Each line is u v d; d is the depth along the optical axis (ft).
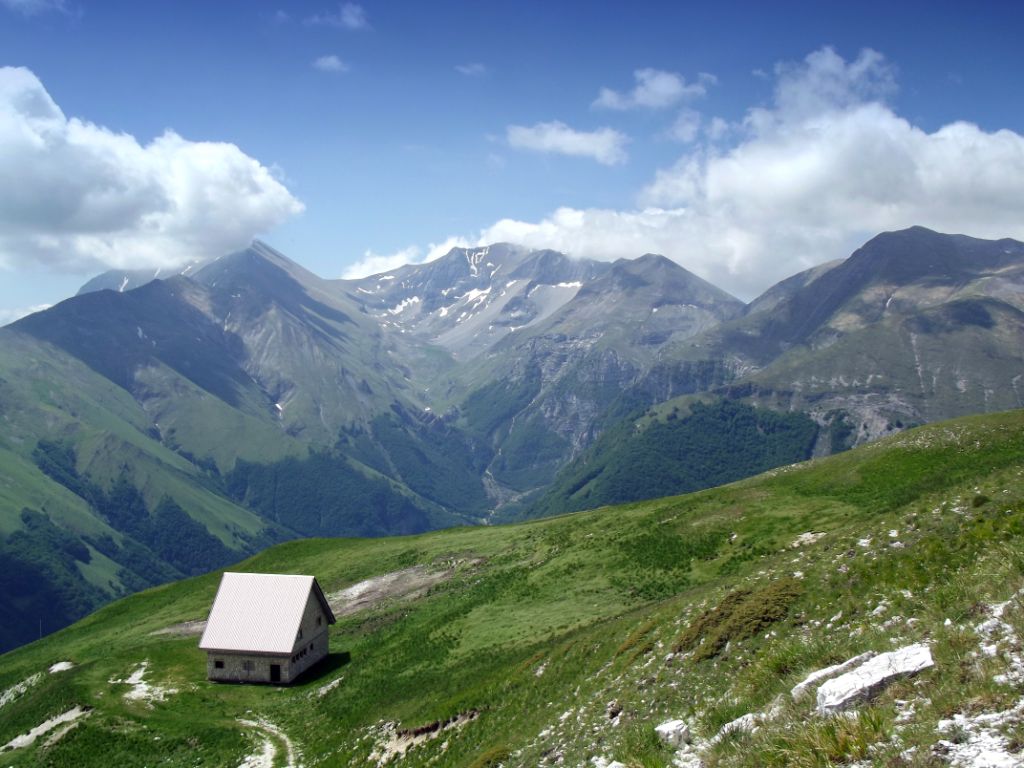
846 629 84.33
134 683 244.22
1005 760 39.58
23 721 229.86
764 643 93.81
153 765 186.39
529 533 371.15
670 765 63.98
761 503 266.98
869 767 44.57
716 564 225.56
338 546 467.93
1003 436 255.29
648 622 136.05
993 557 76.13
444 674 198.59
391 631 270.67
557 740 101.45
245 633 246.06
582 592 237.04
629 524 296.51
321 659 262.06
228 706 225.15
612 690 109.91
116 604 444.14
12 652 408.26
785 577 110.73
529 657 177.06
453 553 376.48
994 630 55.77
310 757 175.94
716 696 82.33
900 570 92.32
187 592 434.71
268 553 479.41
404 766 141.90
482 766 107.65
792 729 52.80
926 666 54.54
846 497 250.98
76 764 190.39
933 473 243.60
